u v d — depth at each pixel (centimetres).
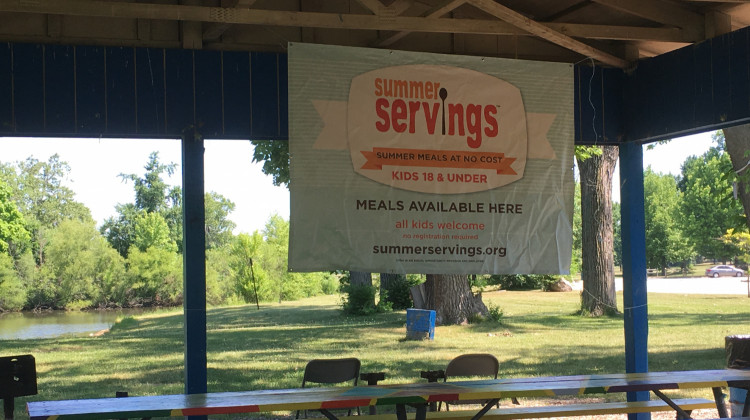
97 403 499
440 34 765
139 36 668
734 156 1084
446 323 2014
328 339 1742
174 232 5316
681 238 5903
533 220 733
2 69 626
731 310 2391
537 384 562
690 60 711
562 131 749
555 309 2469
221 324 2275
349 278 2744
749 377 600
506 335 1752
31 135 630
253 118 684
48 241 4156
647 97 760
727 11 709
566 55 795
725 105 673
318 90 680
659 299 2967
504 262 721
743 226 1205
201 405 484
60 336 2264
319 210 675
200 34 675
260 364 1370
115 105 648
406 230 696
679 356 1358
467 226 713
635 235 775
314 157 676
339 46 687
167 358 1552
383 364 1322
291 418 918
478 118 723
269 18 628
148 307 4084
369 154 690
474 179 718
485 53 776
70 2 588
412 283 2536
